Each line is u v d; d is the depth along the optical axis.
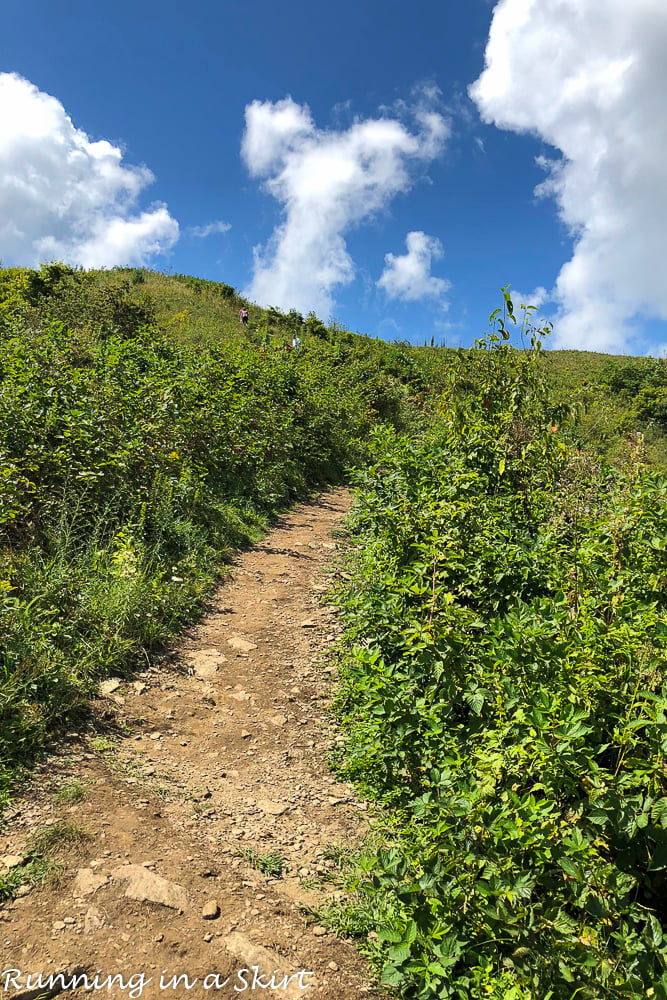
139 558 5.65
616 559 4.20
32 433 5.76
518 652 3.09
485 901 2.33
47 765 3.25
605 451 7.84
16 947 2.22
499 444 5.91
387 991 2.35
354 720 4.17
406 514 5.41
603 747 2.65
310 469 12.33
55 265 19.52
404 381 25.23
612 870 2.43
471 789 2.61
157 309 23.08
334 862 3.02
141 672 4.47
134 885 2.59
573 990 2.16
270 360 14.05
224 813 3.24
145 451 7.07
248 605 6.04
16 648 3.77
